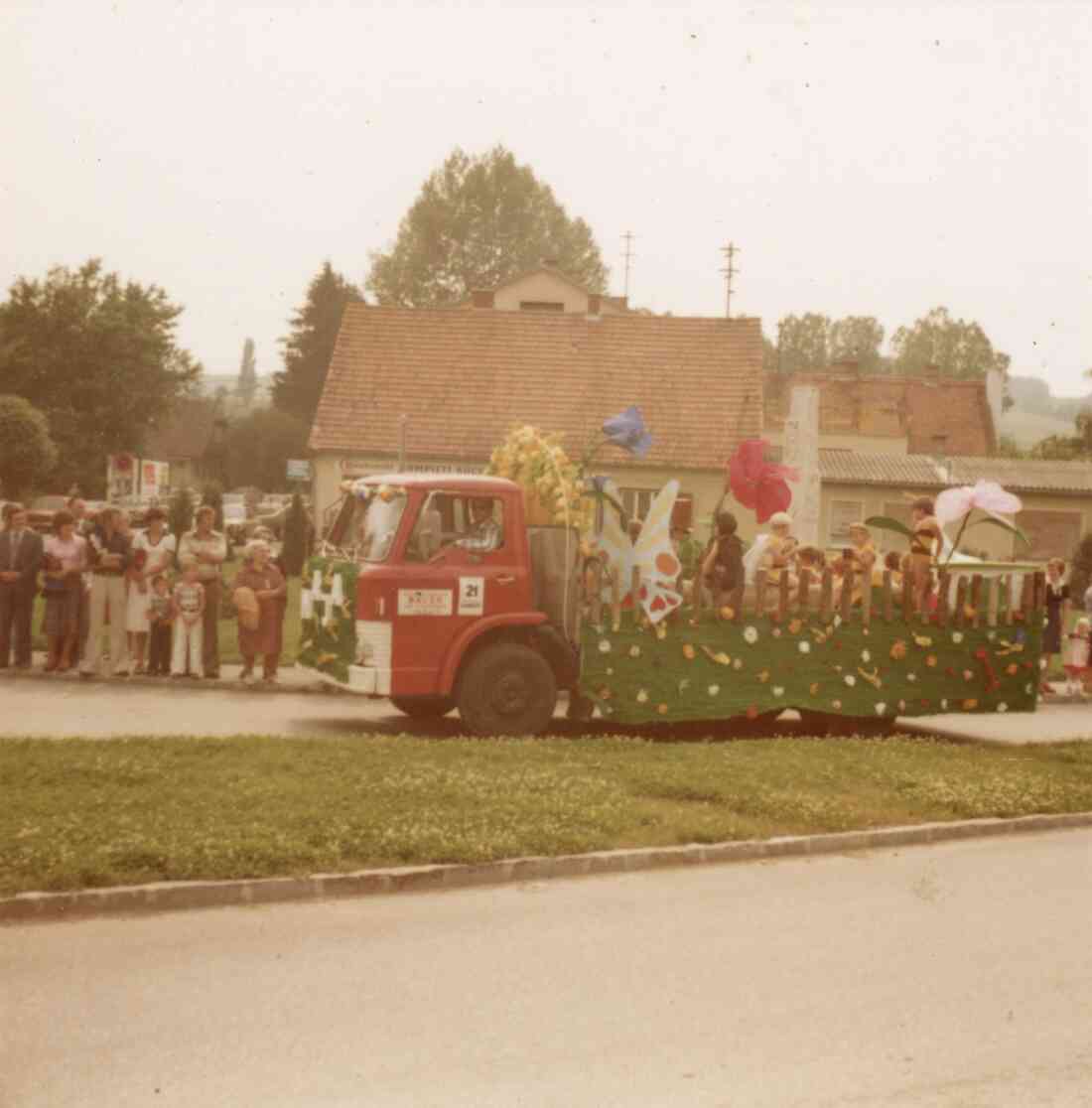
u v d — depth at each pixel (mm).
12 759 12078
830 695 16844
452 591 15664
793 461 26797
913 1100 6098
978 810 12664
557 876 10219
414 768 12586
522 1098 5961
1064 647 31484
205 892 8984
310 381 105062
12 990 7125
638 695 16016
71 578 19406
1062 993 7719
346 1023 6824
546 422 45250
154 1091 5883
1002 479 54094
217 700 18156
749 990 7598
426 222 102938
